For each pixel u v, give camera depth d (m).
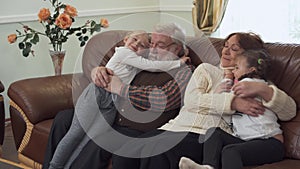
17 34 4.12
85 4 4.60
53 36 3.68
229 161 1.93
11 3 4.05
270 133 2.09
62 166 2.37
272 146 2.04
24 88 2.76
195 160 2.14
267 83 2.23
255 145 2.01
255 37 2.34
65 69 4.47
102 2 4.76
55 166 2.37
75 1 4.51
